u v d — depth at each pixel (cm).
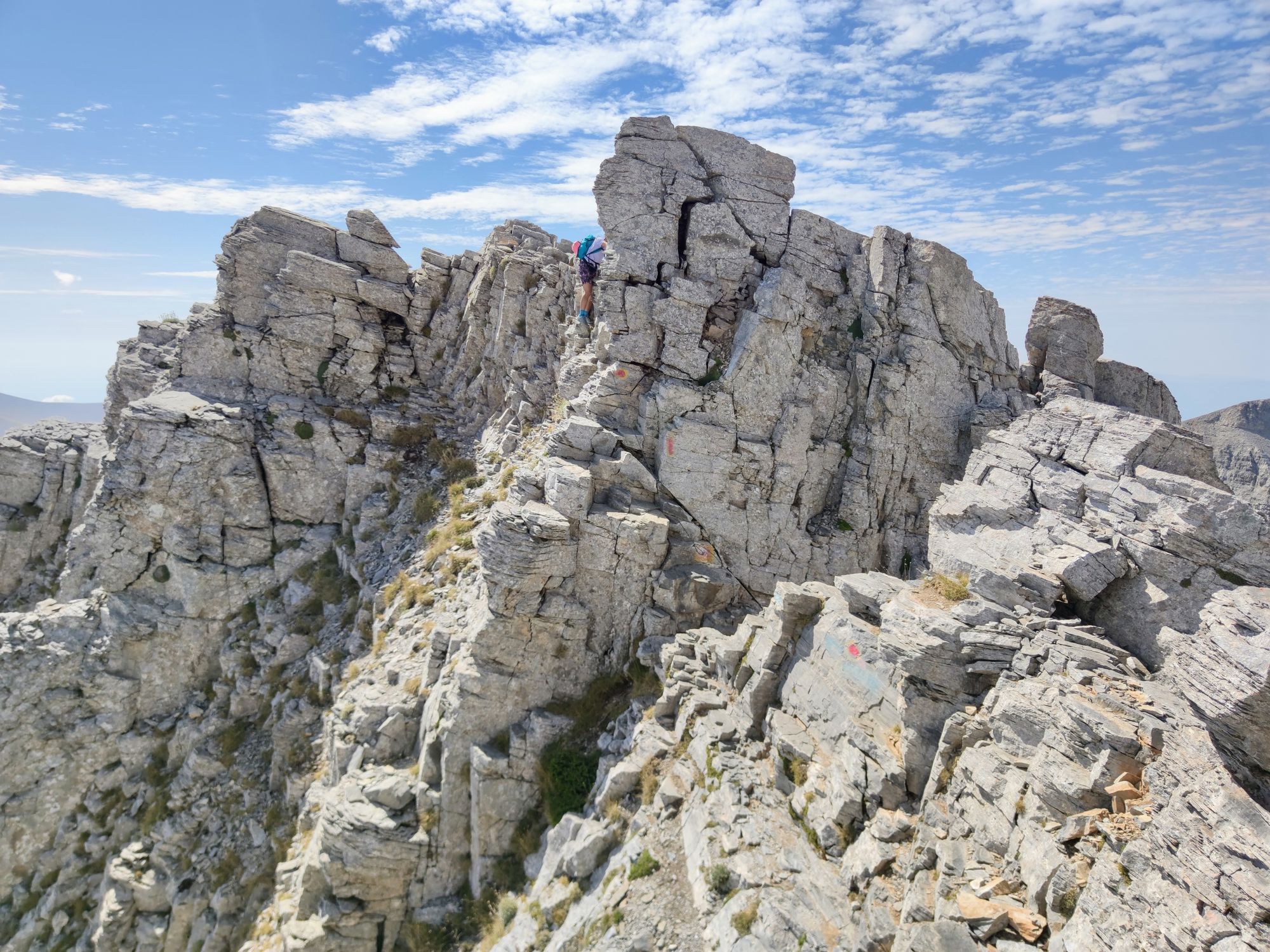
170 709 3506
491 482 3331
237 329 4038
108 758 3372
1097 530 1579
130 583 3547
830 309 2819
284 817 2830
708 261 2761
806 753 1688
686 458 2616
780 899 1429
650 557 2417
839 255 2848
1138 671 1325
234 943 2595
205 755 3170
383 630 2994
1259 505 1388
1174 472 1661
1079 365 2722
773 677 1916
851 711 1656
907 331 2725
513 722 2353
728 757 1822
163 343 4900
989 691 1420
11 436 4956
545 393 3459
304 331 4112
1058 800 1177
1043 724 1263
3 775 3225
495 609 2320
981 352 2764
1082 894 1056
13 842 3188
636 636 2414
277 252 4153
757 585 2622
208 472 3638
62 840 3228
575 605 2398
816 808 1583
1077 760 1200
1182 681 1179
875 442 2694
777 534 2666
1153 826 1026
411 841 2273
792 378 2706
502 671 2342
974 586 1544
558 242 4438
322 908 2305
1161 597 1407
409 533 3522
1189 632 1369
